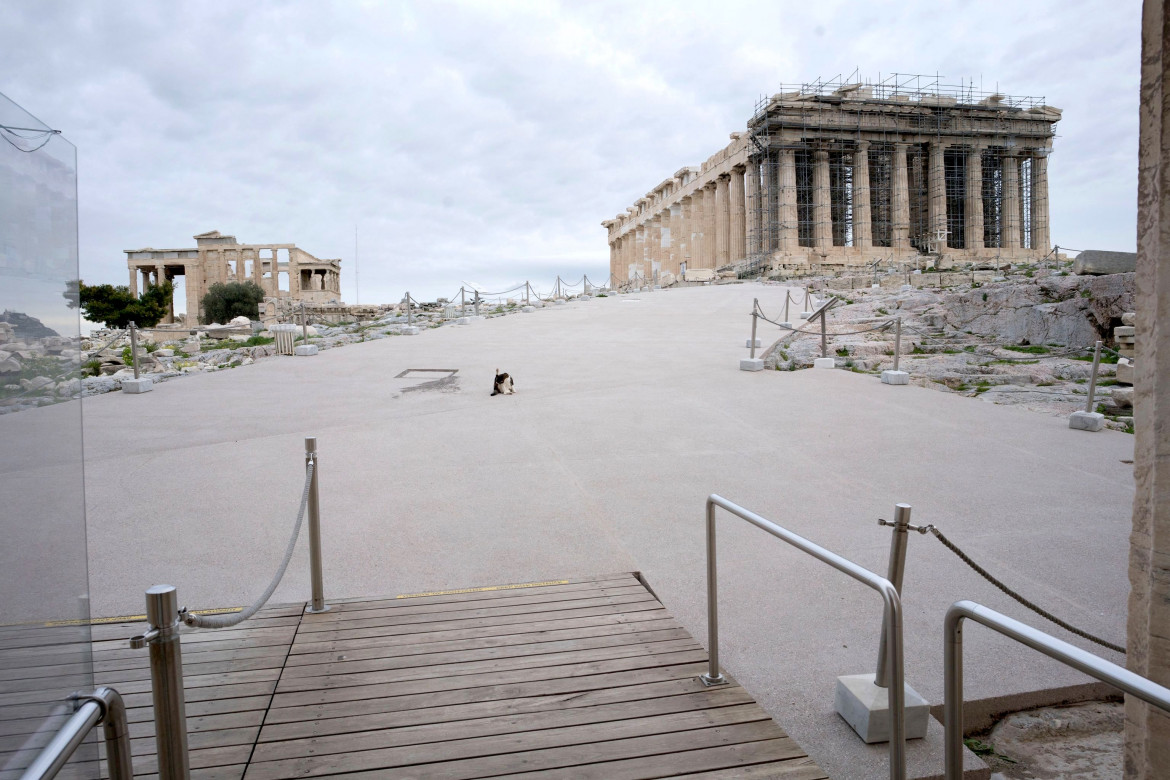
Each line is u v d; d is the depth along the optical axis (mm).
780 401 11492
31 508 2074
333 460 8531
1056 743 3617
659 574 5324
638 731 3264
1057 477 7621
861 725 3389
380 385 13547
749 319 22516
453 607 4621
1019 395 12000
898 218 51781
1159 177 2254
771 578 5254
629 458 8500
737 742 3189
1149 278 2330
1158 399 2285
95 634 4246
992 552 5699
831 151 53000
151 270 81250
